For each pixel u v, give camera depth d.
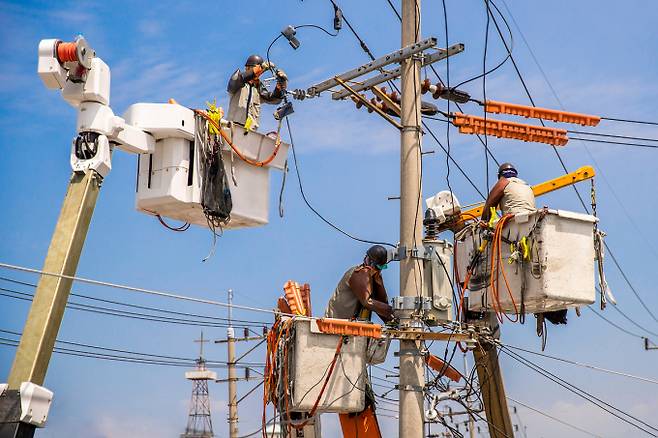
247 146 14.73
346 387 14.09
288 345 14.09
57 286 11.23
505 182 15.16
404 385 14.13
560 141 16.47
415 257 14.31
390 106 15.55
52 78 11.98
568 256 14.09
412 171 14.57
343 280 14.98
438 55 14.94
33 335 10.98
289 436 14.84
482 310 15.01
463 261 15.18
